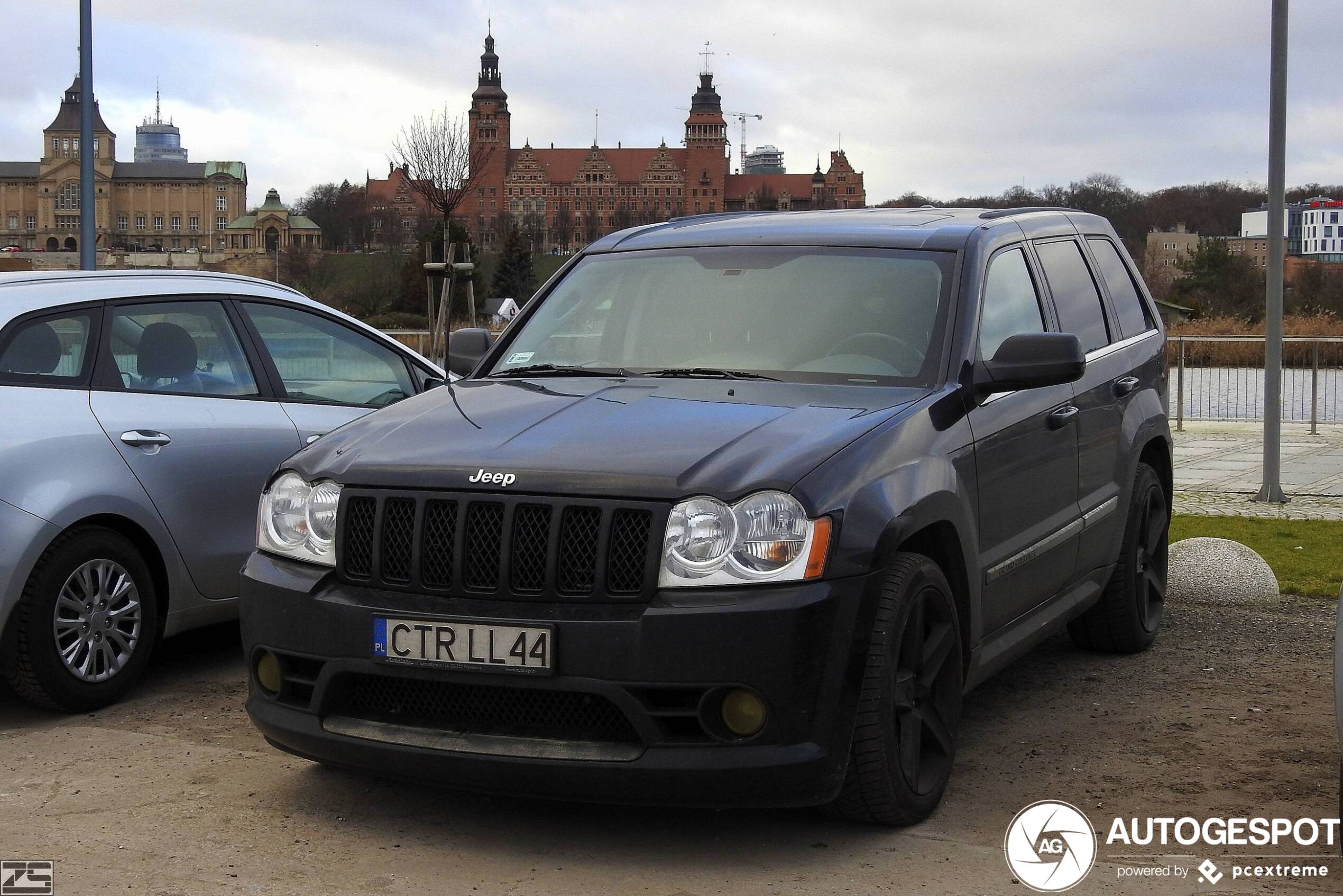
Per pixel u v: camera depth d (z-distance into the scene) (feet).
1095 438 17.93
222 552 18.94
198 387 19.04
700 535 11.54
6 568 16.28
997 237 16.66
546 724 11.85
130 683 17.78
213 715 17.19
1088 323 18.71
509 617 11.62
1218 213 287.48
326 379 20.92
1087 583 18.26
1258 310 167.84
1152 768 14.97
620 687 11.34
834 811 12.65
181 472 18.37
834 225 16.81
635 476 11.80
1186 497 36.81
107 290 18.35
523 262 397.80
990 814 13.47
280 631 12.66
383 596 12.21
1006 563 14.89
